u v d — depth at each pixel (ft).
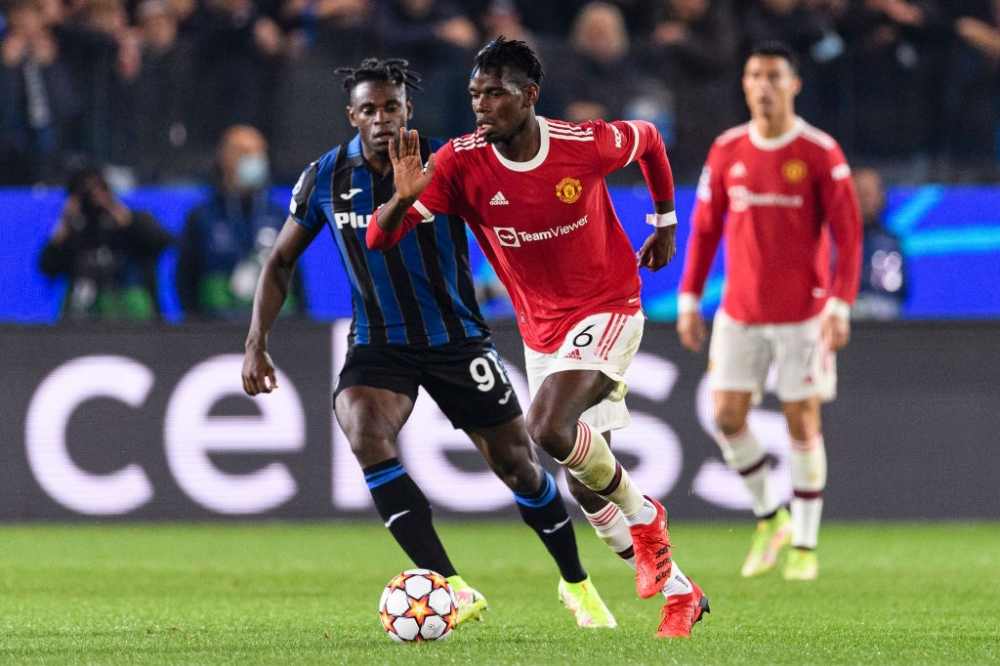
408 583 62.34
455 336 71.92
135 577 99.96
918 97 151.02
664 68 151.23
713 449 140.46
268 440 140.56
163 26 148.46
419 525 68.23
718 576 103.14
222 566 107.65
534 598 87.04
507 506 140.26
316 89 148.36
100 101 147.23
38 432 140.15
